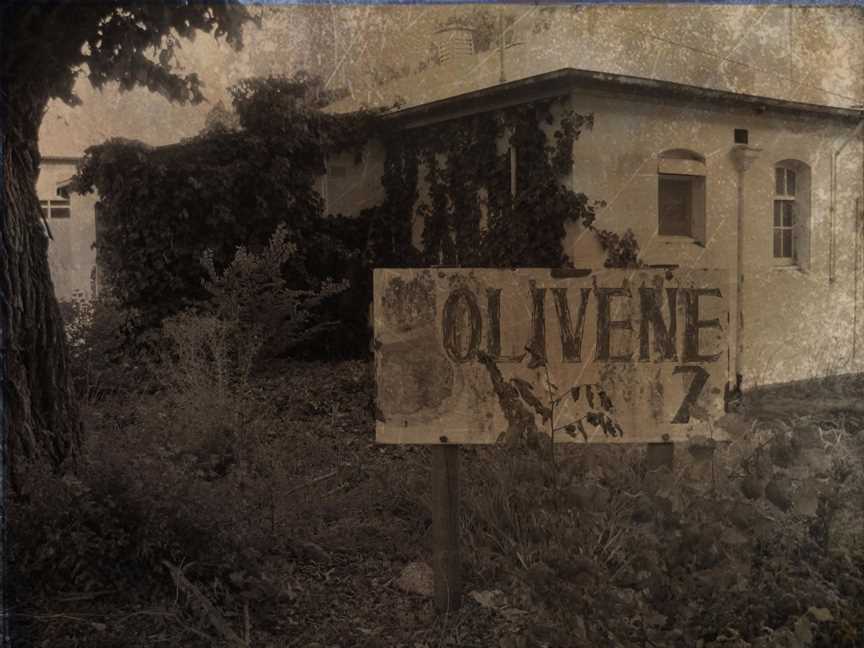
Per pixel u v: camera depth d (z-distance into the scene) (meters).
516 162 7.66
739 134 6.55
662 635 2.00
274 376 6.34
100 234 8.57
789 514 2.32
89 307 6.01
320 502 3.72
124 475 2.97
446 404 2.69
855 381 4.83
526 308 2.68
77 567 2.75
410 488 3.86
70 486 2.83
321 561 3.32
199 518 2.97
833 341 5.88
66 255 9.87
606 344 2.69
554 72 6.98
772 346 5.91
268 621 2.78
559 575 2.07
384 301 2.69
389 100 8.92
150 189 8.15
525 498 2.51
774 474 2.22
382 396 2.70
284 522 3.44
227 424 3.93
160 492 2.95
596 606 2.04
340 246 8.83
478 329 2.68
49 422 3.53
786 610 2.11
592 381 2.68
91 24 3.84
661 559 2.09
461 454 3.71
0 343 3.31
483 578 2.90
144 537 2.82
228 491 3.24
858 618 2.12
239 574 2.90
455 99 8.00
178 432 3.81
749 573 2.15
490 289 2.67
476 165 8.12
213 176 8.20
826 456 2.45
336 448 4.64
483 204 8.09
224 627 2.55
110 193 8.28
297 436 4.58
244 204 8.50
